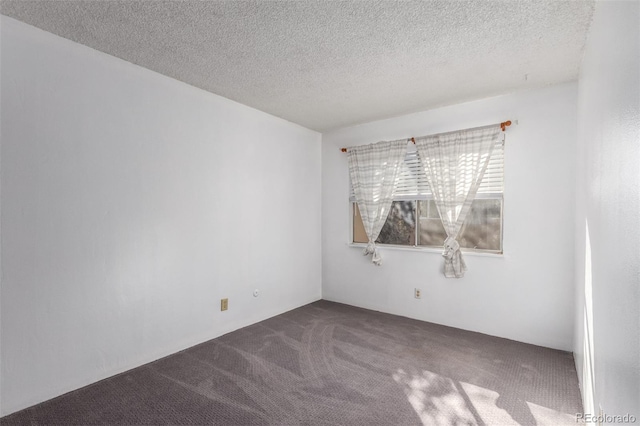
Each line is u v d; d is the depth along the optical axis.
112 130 2.39
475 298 3.27
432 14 1.86
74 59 2.19
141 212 2.57
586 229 2.02
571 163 2.79
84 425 1.83
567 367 2.51
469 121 3.30
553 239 2.87
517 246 3.04
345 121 4.00
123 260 2.46
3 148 1.90
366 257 4.08
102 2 1.76
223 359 2.66
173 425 1.84
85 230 2.25
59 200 2.13
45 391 2.06
